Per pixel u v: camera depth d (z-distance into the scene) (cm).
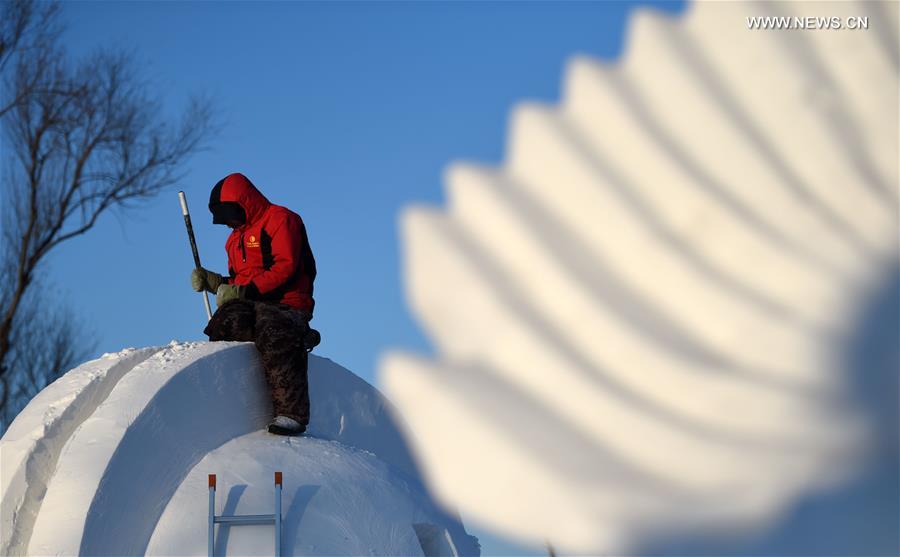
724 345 267
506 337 283
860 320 255
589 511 250
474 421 279
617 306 276
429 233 300
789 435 251
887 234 260
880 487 240
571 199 286
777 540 238
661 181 277
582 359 279
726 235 270
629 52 288
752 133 274
